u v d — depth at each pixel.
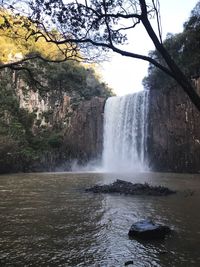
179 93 50.78
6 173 54.34
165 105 52.97
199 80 46.69
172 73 8.09
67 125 68.31
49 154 65.00
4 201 19.59
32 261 9.28
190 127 48.53
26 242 11.06
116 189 23.89
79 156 65.31
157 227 11.84
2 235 11.91
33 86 12.42
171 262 9.25
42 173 52.53
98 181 33.50
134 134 57.62
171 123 51.50
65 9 8.95
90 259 9.48
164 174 44.75
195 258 9.55
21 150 61.66
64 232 12.37
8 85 74.44
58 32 9.20
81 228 12.98
